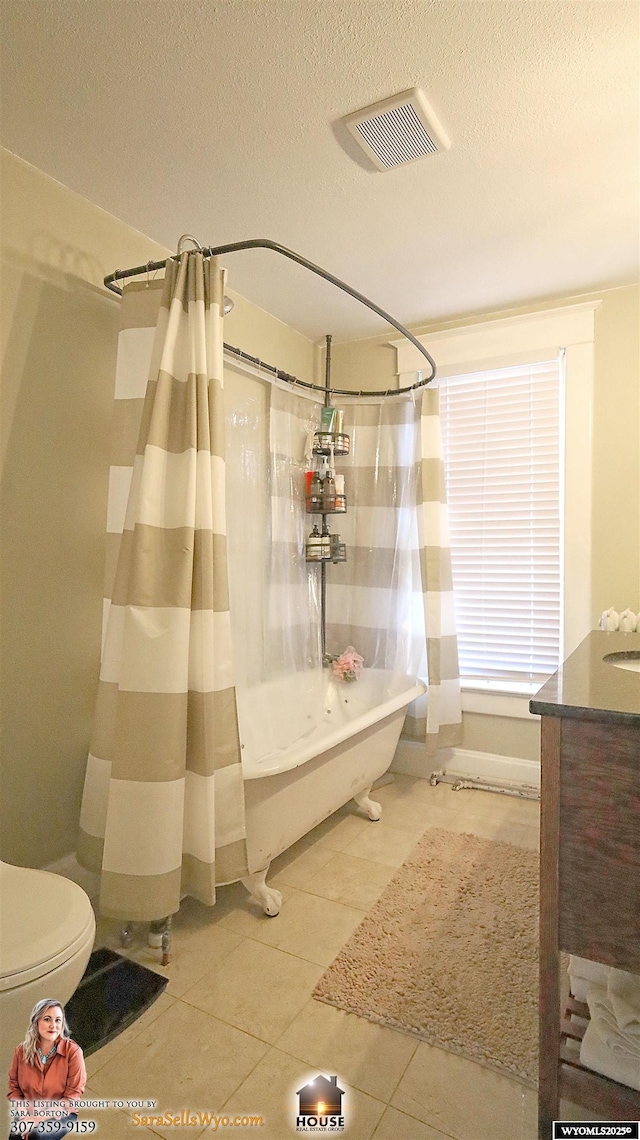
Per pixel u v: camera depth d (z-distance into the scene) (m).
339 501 2.94
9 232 1.78
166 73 1.48
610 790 0.98
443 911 1.91
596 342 2.73
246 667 2.44
